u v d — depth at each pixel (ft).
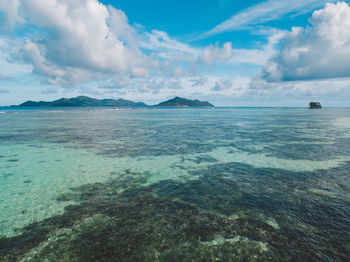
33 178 35.58
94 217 22.25
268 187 29.68
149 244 17.60
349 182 31.32
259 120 156.15
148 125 118.73
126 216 22.24
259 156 48.47
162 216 22.04
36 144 63.10
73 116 199.31
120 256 16.29
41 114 230.07
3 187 31.60
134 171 38.96
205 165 42.19
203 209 23.47
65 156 49.78
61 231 19.80
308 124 122.62
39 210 24.25
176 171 38.63
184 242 17.79
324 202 24.76
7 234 19.52
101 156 49.65
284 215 21.85
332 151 52.54
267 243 17.52
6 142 66.03
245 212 22.63
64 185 32.32
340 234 18.52
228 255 16.26
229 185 30.86
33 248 17.43
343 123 127.34
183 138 73.41
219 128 103.50
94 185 32.17
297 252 16.43
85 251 16.93
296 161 43.73
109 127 107.65
